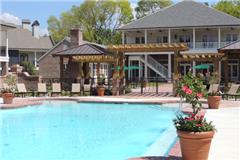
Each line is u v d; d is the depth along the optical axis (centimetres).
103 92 2584
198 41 4819
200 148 680
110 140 1124
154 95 2567
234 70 4419
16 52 5472
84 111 1886
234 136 991
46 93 2572
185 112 1579
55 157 896
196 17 4712
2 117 1670
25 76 3075
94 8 7562
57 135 1217
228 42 4538
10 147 1023
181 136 688
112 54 3097
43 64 4509
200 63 4378
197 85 752
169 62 4441
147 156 798
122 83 2720
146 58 4512
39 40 5856
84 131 1297
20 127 1393
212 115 1437
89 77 3123
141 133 1248
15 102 2048
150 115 1719
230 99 2244
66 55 3089
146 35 4812
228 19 4606
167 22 4744
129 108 1972
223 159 745
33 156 907
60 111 1888
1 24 3472
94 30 7594
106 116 1700
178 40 4847
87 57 2833
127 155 919
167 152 870
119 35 7525
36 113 1816
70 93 2588
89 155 920
